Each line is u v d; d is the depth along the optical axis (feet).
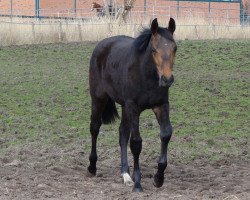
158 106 29.55
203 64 70.49
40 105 51.80
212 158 38.55
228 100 54.49
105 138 42.86
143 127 46.01
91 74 34.32
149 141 42.24
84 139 42.78
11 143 41.29
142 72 28.99
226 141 43.01
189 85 59.26
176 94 55.98
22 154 38.47
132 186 31.50
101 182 32.68
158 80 28.68
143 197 28.58
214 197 28.96
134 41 29.66
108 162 37.37
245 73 66.49
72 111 50.34
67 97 54.65
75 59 73.15
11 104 51.83
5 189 29.43
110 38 33.96
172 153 39.24
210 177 33.88
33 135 43.45
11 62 70.44
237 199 28.40
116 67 31.30
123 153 33.24
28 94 55.16
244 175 34.40
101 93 33.81
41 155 38.27
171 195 29.19
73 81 60.64
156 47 27.71
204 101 53.98
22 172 33.53
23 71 65.16
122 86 30.45
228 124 47.52
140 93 29.30
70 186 31.07
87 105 52.39
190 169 36.01
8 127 45.24
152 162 37.63
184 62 71.26
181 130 45.42
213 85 59.47
